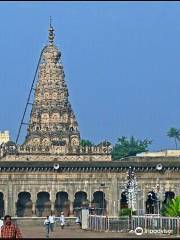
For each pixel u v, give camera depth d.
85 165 192.88
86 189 193.12
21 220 158.75
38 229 134.75
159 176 194.00
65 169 193.00
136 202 156.62
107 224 119.94
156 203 189.00
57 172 193.12
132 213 136.50
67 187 193.12
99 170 193.38
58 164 192.50
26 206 195.38
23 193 195.00
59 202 194.88
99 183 193.00
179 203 115.62
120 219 119.50
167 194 194.62
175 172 194.38
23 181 192.50
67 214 193.62
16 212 193.12
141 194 193.00
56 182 193.00
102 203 194.38
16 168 192.00
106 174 193.62
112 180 193.50
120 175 193.62
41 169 192.75
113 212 192.62
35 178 192.62
